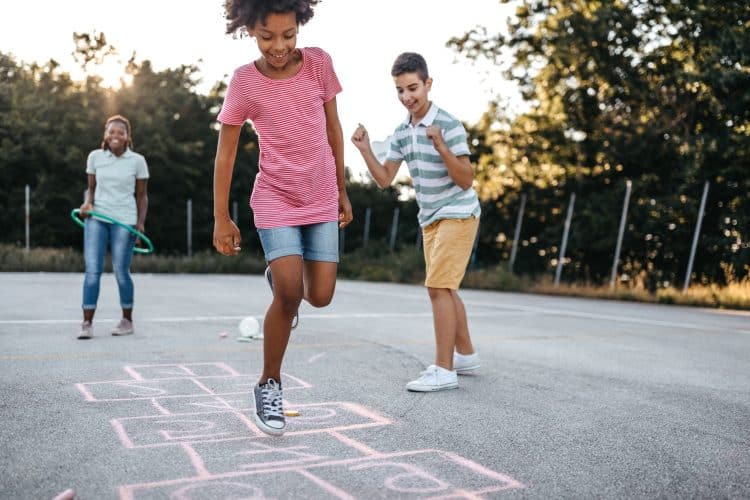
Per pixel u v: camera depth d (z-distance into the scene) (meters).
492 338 6.65
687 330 7.95
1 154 24.20
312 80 3.05
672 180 18.41
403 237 27.48
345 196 3.43
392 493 2.39
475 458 2.82
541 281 17.14
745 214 16.59
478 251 22.70
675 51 18.92
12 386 3.90
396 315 8.59
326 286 3.21
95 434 3.02
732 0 17.62
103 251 5.93
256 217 3.13
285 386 4.11
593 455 2.89
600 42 19.36
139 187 6.10
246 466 2.64
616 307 11.78
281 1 2.68
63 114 26.64
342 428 3.22
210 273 20.48
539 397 4.00
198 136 28.08
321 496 2.35
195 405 3.58
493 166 22.19
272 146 3.05
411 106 4.27
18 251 18.36
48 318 7.16
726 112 17.89
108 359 4.82
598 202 18.98
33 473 2.51
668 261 18.16
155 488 2.38
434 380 4.09
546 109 21.22
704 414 3.67
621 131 19.28
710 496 2.45
